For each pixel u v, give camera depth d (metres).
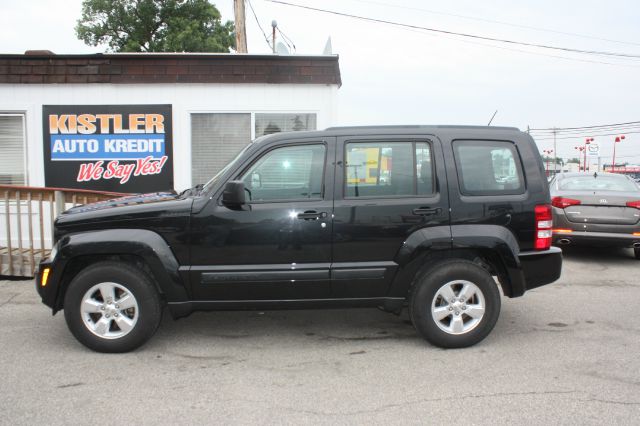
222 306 4.40
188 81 8.77
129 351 4.41
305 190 4.43
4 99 8.66
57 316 5.42
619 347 4.57
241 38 14.75
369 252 4.40
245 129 8.96
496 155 4.58
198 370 4.05
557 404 3.47
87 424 3.20
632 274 7.64
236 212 4.34
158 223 4.32
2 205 8.69
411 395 3.61
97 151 8.74
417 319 4.45
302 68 8.89
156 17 28.70
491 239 4.38
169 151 8.81
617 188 9.14
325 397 3.58
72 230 4.38
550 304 5.98
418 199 4.42
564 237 8.27
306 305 4.45
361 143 4.48
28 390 3.66
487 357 4.33
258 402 3.50
